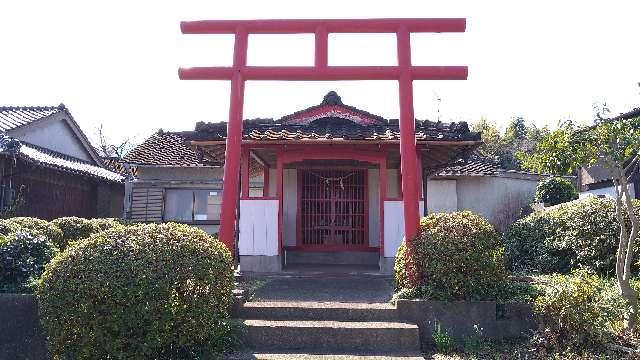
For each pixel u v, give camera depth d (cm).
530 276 679
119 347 430
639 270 648
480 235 582
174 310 443
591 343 493
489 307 555
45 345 488
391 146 925
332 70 705
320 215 1096
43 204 1425
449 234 585
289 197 1105
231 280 526
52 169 1384
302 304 598
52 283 444
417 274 595
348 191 1105
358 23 711
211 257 493
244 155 951
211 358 476
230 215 702
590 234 705
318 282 820
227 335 514
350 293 709
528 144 3488
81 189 1656
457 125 923
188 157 1866
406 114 683
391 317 569
